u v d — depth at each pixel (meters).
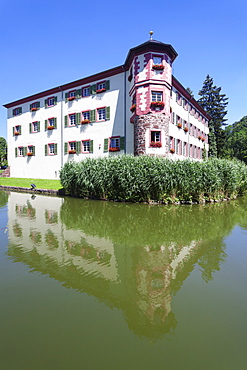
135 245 5.38
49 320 2.65
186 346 2.26
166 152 17.31
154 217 8.51
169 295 3.21
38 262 4.32
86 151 22.77
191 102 26.41
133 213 9.25
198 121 29.69
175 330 2.49
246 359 2.11
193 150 27.30
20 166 28.58
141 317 2.71
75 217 8.45
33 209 10.19
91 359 2.09
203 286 3.48
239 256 4.72
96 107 21.86
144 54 17.09
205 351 2.19
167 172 11.52
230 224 7.51
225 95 45.22
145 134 17.02
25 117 27.91
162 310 2.85
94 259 4.50
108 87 21.12
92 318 2.69
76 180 14.54
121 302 3.03
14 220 7.91
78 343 2.29
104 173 12.89
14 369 1.99
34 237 5.91
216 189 12.69
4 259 4.46
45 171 25.91
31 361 2.07
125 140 20.09
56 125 24.84
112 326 2.55
